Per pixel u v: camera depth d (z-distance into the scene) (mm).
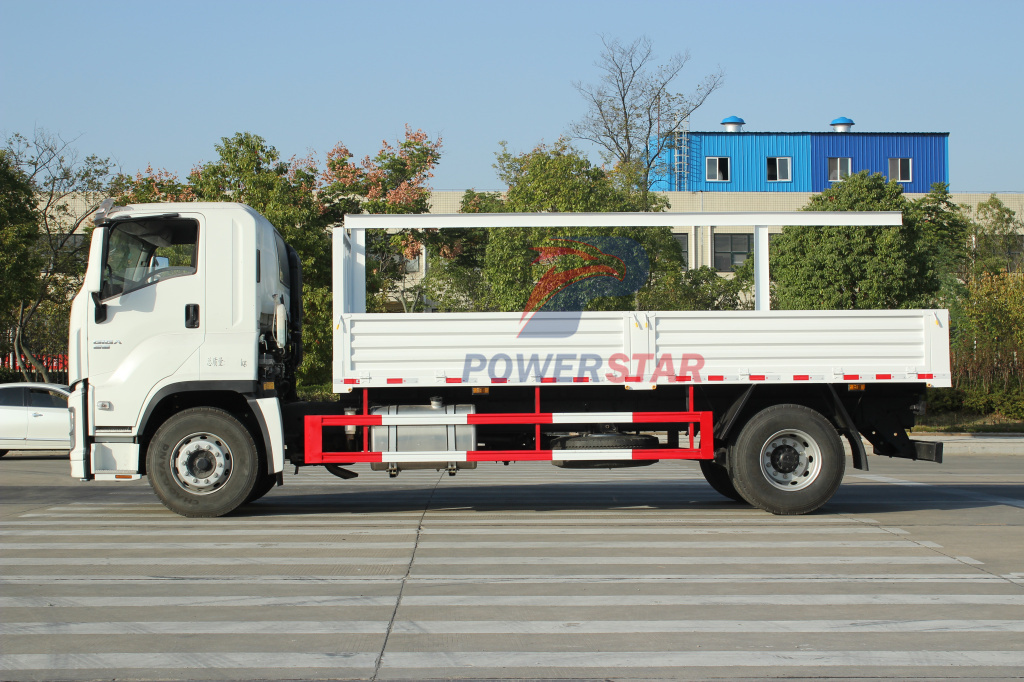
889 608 5477
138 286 8664
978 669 4379
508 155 26312
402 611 5406
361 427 8859
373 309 24547
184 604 5566
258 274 8875
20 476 13609
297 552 7117
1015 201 46781
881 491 11375
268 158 23453
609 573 6391
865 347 8859
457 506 9836
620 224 9516
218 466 8656
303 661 4496
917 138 51844
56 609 5449
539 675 4293
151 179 25344
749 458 8812
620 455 8773
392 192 26781
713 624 5141
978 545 7438
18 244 21234
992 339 27156
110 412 8578
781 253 24500
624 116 39938
